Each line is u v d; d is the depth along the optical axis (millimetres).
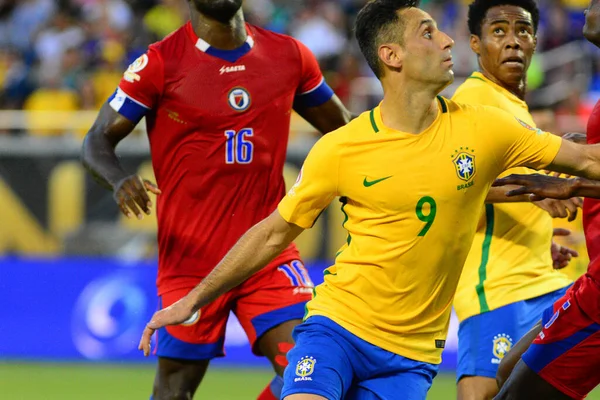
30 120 44875
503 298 21047
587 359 18266
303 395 16031
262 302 21344
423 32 16047
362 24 16484
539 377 18656
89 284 42156
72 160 42656
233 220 21391
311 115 22844
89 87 50281
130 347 41844
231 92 21094
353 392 17016
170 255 21797
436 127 16172
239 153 21172
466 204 16312
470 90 21297
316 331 16781
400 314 16594
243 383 37594
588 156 16406
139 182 20219
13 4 56719
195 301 16875
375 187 16141
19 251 42625
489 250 21234
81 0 56062
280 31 56625
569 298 18375
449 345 40781
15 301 42312
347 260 16750
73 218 42625
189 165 21281
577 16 58812
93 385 36625
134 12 57000
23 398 33969
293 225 16609
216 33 21031
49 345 42156
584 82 53531
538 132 16422
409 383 16766
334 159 16203
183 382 21922
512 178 17266
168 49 21203
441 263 16453
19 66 53000
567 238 28438
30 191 42594
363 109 49688
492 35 21484
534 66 53219
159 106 21359
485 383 20875
